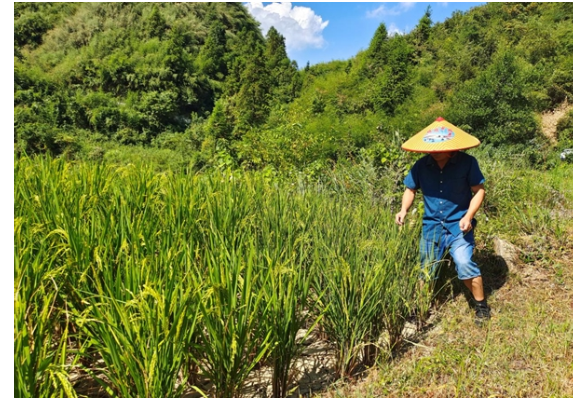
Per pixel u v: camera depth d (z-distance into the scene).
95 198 3.83
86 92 65.94
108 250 3.08
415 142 4.06
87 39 86.81
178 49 71.81
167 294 2.50
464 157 4.07
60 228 3.09
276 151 9.54
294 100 49.91
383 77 40.09
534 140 23.67
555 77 29.47
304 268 3.38
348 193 6.88
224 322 2.54
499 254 5.23
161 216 4.02
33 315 2.53
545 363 3.26
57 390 2.25
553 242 5.39
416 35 50.12
